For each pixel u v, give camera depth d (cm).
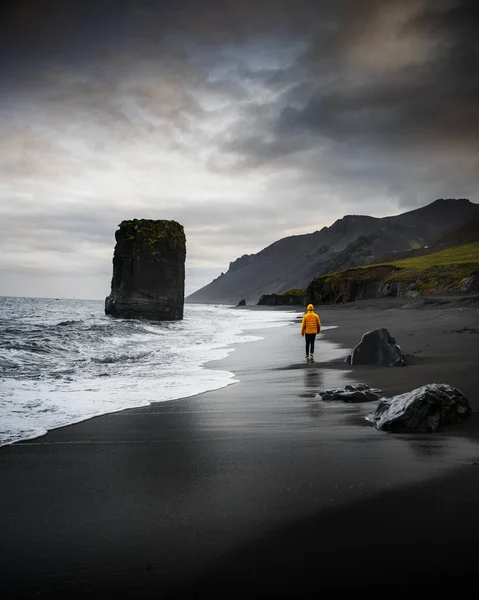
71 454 523
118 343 2077
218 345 2080
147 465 482
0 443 568
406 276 7300
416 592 258
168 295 4681
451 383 920
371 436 586
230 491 405
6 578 277
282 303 15238
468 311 3375
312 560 291
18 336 2105
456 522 336
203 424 668
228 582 271
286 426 650
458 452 509
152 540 320
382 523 337
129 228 4612
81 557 300
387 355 1248
